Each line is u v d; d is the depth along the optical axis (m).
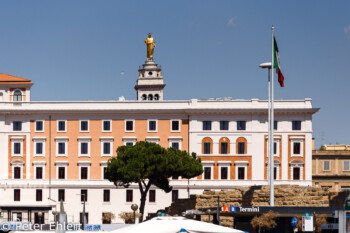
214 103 132.12
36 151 133.62
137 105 133.00
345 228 45.59
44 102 133.75
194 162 114.00
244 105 132.00
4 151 133.62
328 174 147.62
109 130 133.38
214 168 131.62
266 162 131.38
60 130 133.75
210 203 92.00
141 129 133.00
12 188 132.50
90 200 132.50
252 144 131.50
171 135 132.62
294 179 131.00
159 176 112.00
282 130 131.50
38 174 133.50
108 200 132.50
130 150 111.81
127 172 109.19
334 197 82.00
